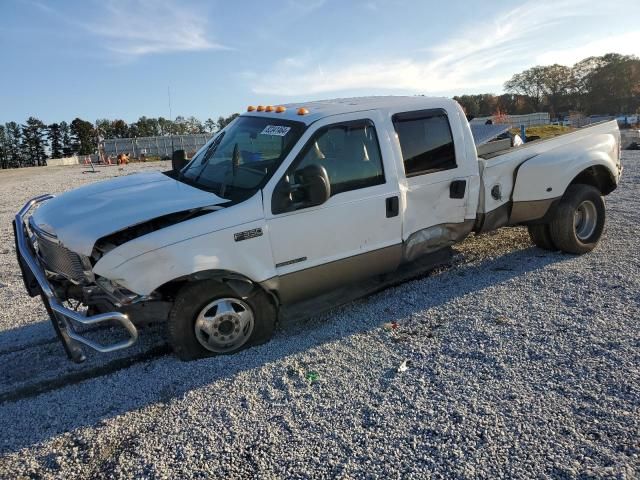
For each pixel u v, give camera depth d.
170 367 4.08
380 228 4.81
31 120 111.56
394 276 5.22
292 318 4.51
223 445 3.12
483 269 6.03
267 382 3.79
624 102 98.31
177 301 3.99
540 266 5.97
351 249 4.70
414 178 4.99
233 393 3.67
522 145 5.97
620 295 4.97
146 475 2.90
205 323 4.12
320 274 4.59
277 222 4.25
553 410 3.26
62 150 113.38
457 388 3.58
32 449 3.19
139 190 4.57
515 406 3.33
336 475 2.82
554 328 4.38
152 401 3.64
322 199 4.21
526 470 2.77
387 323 4.71
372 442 3.07
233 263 4.07
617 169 6.60
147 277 3.79
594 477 2.68
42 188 21.08
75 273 4.04
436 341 4.31
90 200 4.45
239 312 4.24
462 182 5.27
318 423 3.28
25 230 4.73
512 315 4.70
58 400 3.72
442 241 5.35
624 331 4.23
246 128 5.07
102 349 3.75
